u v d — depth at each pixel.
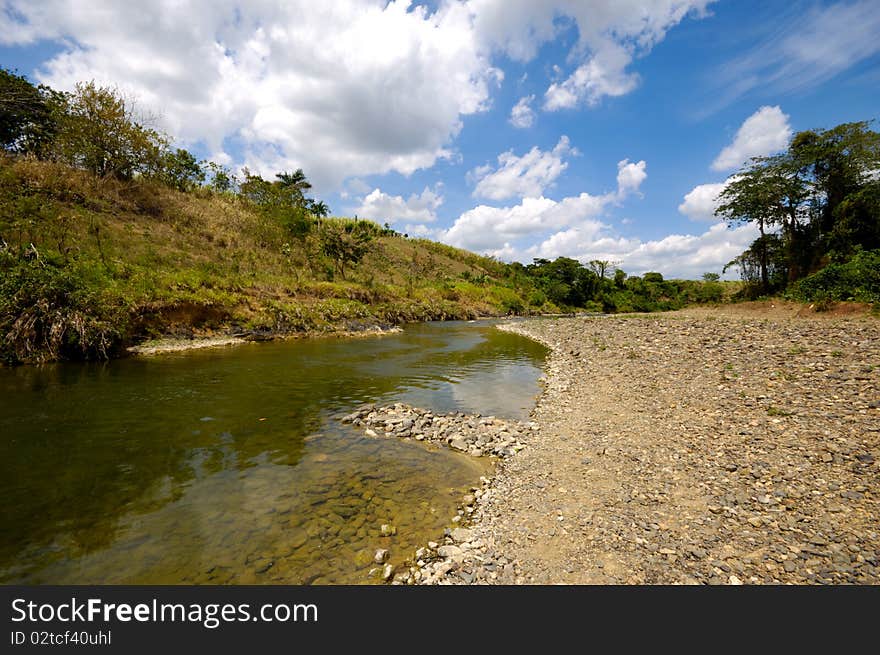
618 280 85.31
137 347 17.39
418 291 46.44
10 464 6.96
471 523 5.89
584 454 7.85
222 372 14.45
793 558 4.46
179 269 25.78
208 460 7.48
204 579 4.55
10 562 4.66
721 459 6.88
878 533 4.70
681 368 13.12
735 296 44.38
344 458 7.90
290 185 64.62
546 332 28.78
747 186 36.44
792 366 11.23
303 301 27.91
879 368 9.93
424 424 9.90
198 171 48.09
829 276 24.28
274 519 5.75
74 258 19.45
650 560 4.66
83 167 33.19
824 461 6.31
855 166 31.12
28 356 14.07
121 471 6.88
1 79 31.83
